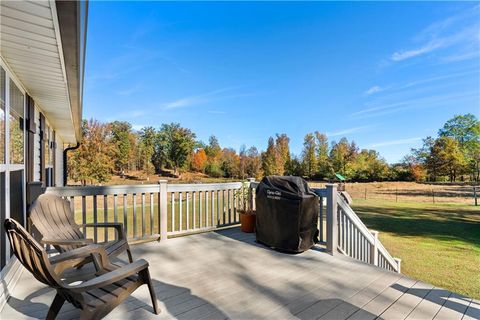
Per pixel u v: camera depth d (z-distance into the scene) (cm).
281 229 357
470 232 841
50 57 248
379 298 234
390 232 840
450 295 241
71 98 379
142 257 331
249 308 214
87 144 1911
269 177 396
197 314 203
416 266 531
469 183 2527
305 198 347
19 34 203
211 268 297
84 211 343
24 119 357
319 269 298
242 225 455
